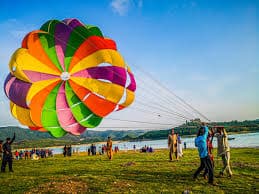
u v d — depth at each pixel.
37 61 15.31
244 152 23.44
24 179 13.54
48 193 10.32
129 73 16.05
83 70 16.61
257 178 11.61
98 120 16.16
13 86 14.09
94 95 16.34
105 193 10.12
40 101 15.07
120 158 23.19
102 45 16.03
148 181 11.71
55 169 17.08
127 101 16.11
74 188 10.92
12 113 14.23
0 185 12.48
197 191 10.01
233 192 9.80
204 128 11.58
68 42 16.03
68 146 36.38
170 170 13.96
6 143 17.11
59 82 16.25
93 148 35.91
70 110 16.06
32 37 14.98
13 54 14.47
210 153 11.49
